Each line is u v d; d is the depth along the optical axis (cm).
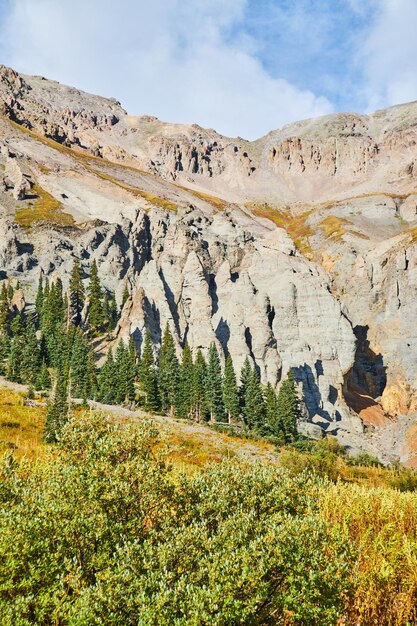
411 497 1650
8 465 1377
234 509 1208
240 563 866
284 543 902
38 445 4028
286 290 12325
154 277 12250
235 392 8625
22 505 1073
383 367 13838
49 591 877
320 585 851
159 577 870
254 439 6962
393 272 15612
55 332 9775
